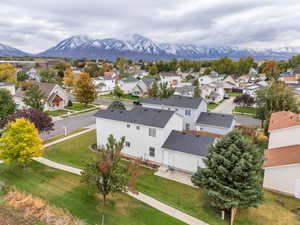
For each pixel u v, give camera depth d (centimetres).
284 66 11875
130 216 1358
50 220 1258
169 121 2172
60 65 12031
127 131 2286
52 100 4459
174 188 1723
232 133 1486
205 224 1305
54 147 2505
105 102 5525
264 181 1755
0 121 2344
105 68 12175
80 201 1494
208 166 1463
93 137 2856
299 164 1588
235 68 12181
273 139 2256
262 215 1413
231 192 1301
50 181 1759
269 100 3128
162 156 2116
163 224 1291
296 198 1622
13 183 1717
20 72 7769
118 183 1234
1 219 1237
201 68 13712
